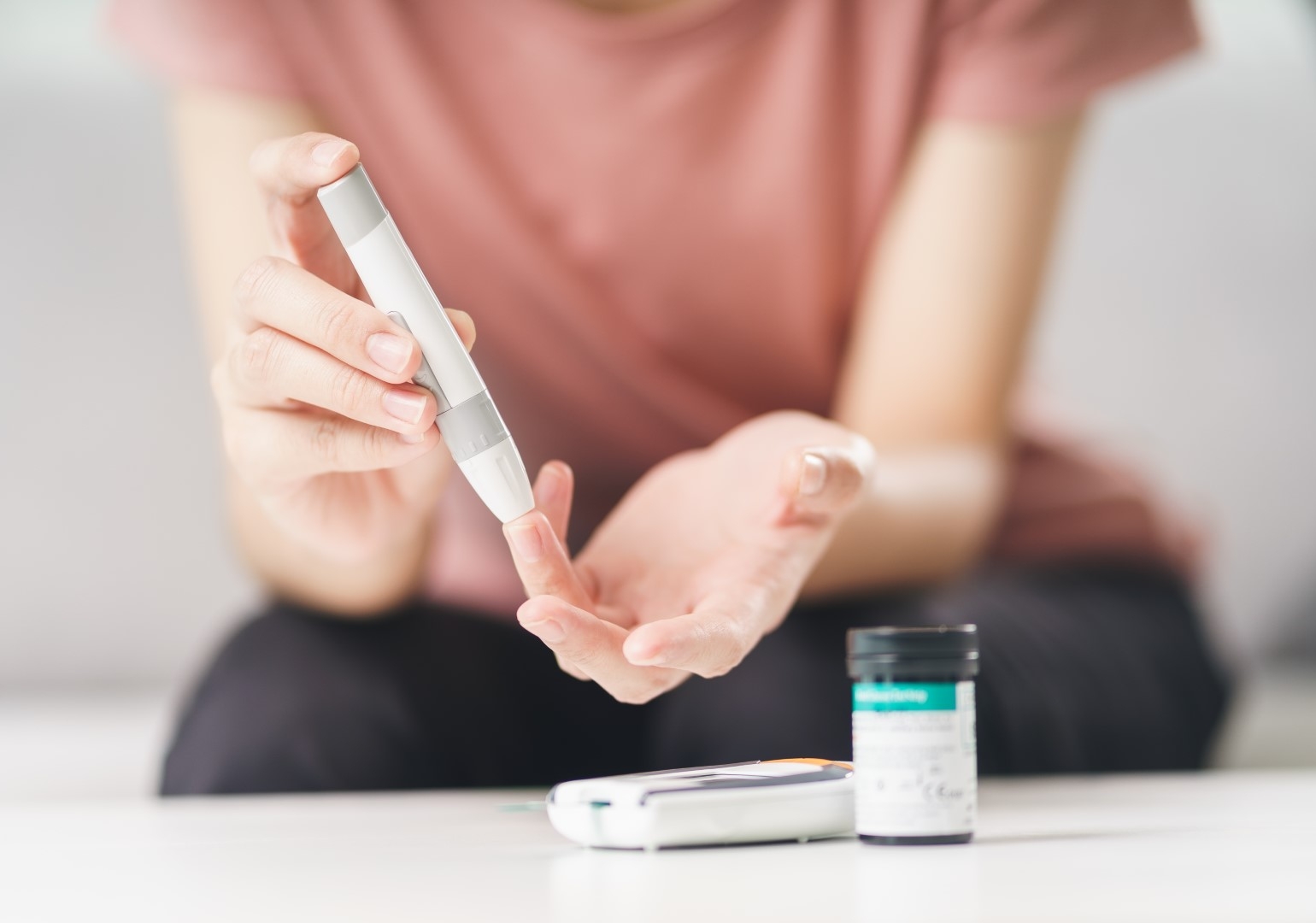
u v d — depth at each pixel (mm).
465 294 1664
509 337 1660
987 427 1570
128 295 1780
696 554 846
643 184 1641
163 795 1367
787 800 765
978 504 1524
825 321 1671
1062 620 1668
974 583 1628
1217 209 1827
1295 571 1823
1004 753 1556
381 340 783
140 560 1782
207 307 1622
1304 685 1802
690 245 1652
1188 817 837
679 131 1635
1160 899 672
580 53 1604
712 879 708
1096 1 1638
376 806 959
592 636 771
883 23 1606
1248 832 791
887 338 1599
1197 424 1813
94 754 1672
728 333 1672
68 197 1776
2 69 1761
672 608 824
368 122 1646
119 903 700
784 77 1622
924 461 1547
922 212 1604
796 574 829
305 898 701
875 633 756
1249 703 1785
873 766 756
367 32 1619
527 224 1649
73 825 885
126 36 1729
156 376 1780
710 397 1672
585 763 1445
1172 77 1793
